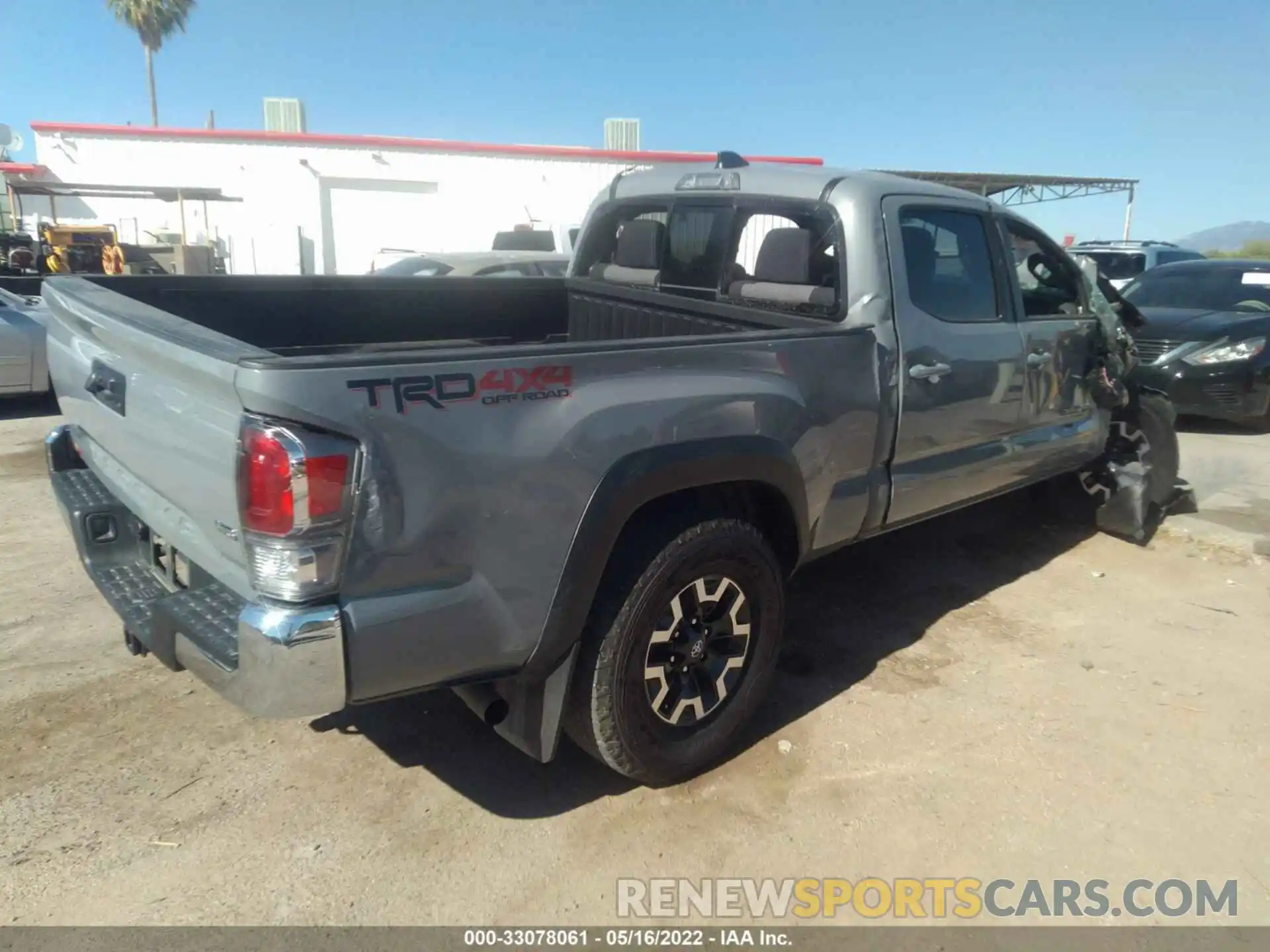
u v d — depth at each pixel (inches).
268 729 138.9
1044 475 200.1
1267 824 122.6
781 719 144.5
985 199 173.2
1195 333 331.6
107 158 877.2
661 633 118.8
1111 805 125.6
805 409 131.9
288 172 886.4
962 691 153.8
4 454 293.3
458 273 407.2
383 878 109.7
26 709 141.7
